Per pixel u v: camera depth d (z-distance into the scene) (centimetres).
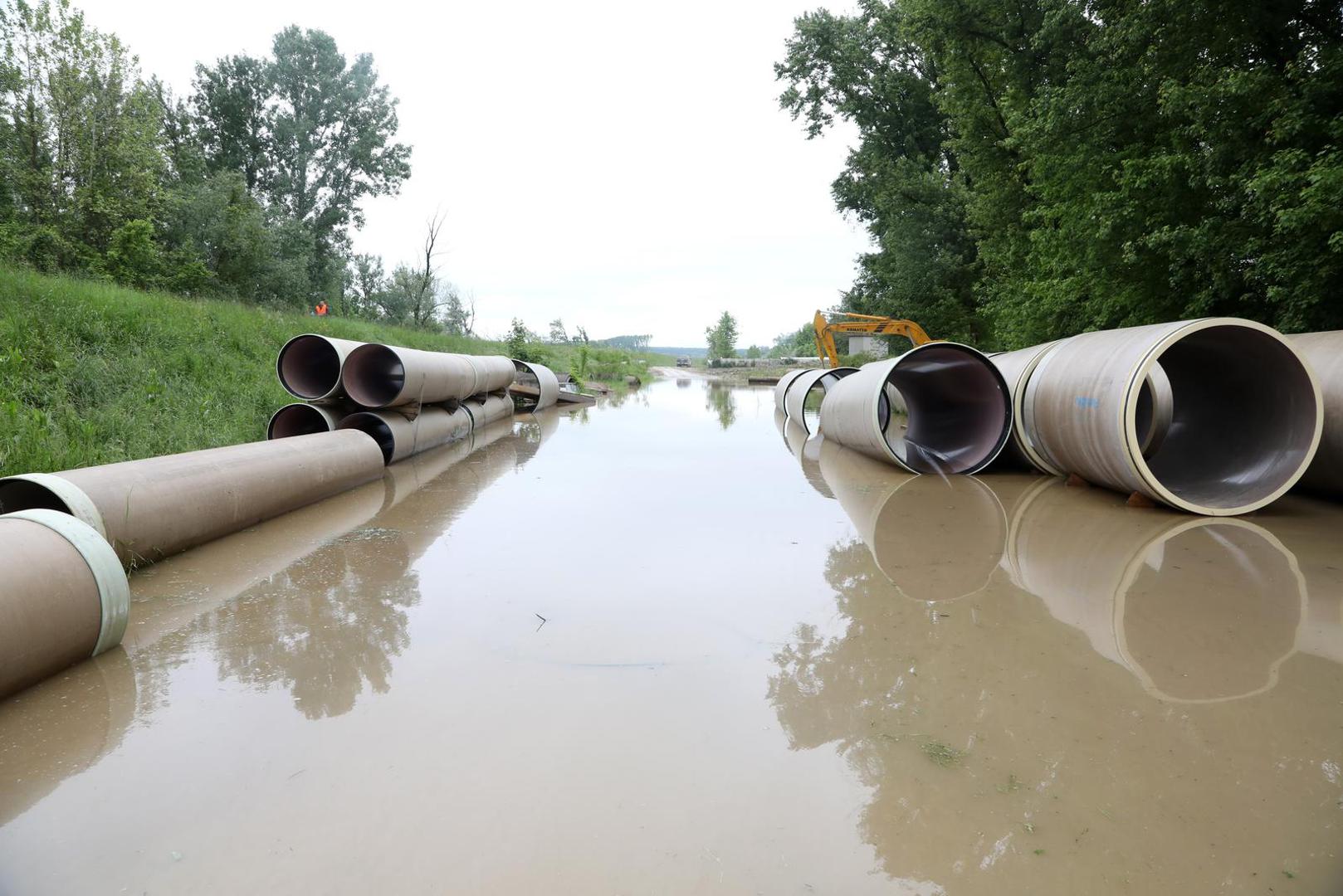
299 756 251
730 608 390
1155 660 318
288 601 407
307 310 2556
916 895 184
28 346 778
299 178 3869
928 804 221
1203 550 483
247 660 331
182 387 884
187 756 252
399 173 4175
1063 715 272
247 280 2347
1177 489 660
